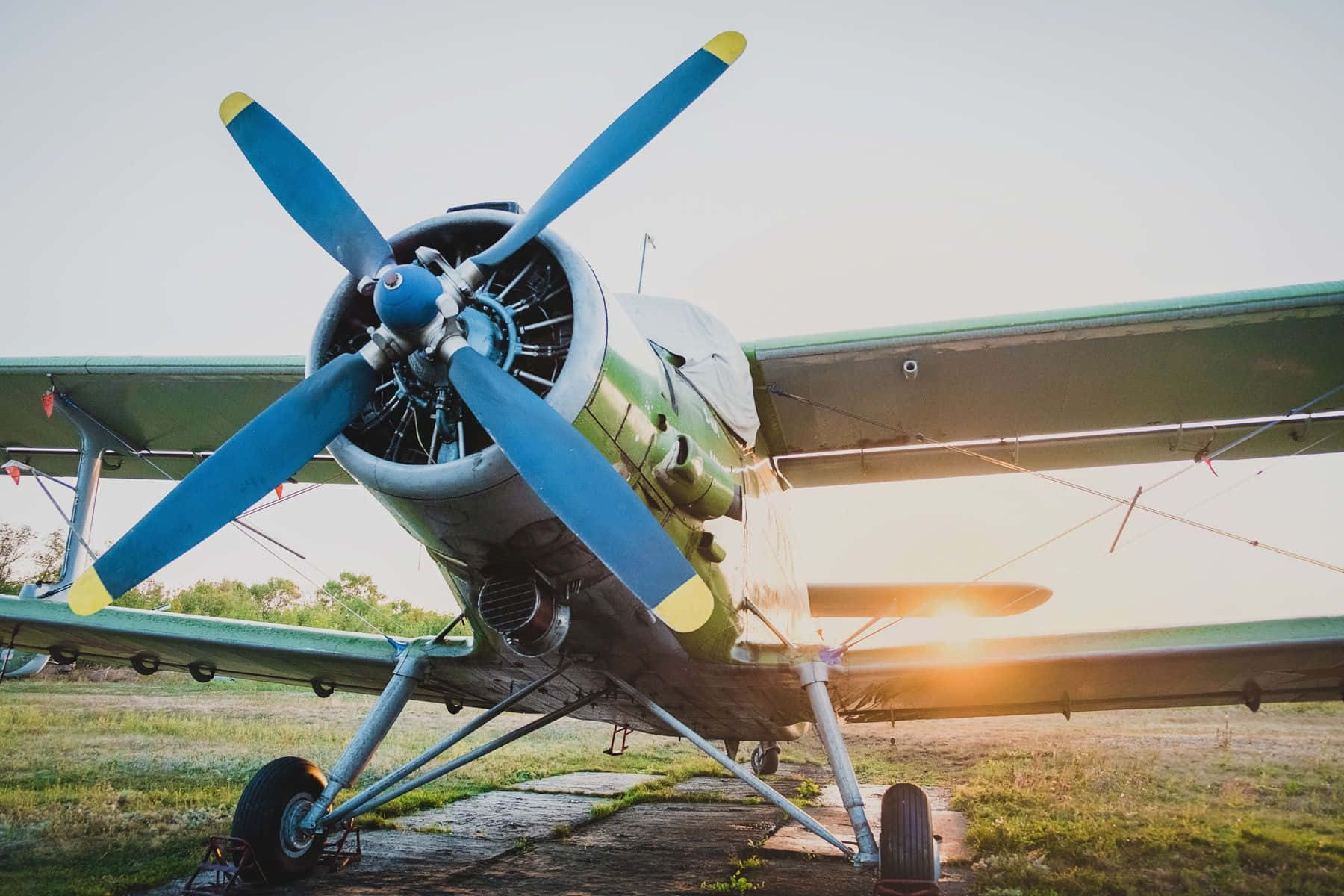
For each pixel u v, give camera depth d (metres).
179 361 6.88
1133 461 7.56
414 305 3.64
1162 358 6.27
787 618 6.27
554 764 11.73
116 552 3.81
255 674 6.87
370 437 4.17
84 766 8.31
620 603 4.48
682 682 5.41
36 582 6.93
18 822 5.65
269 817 4.49
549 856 5.69
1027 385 6.61
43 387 7.32
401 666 5.36
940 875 4.45
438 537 4.07
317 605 31.41
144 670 6.80
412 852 5.57
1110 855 5.83
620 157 4.02
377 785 4.91
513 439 3.58
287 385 6.97
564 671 5.25
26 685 16.38
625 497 3.56
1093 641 5.00
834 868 5.76
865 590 8.80
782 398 6.83
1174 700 5.81
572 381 3.67
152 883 4.47
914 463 7.75
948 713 6.40
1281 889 5.03
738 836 6.92
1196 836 6.42
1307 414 6.81
